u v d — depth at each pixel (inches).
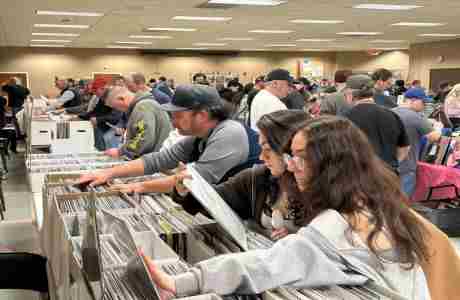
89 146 220.4
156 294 34.0
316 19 395.5
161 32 504.7
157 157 90.3
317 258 39.2
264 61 824.9
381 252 41.3
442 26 450.0
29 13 354.3
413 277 42.7
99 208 65.0
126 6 322.0
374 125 131.3
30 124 211.5
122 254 42.3
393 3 307.3
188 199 64.4
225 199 65.9
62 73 753.0
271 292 38.4
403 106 174.1
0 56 727.7
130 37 562.9
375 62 820.6
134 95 141.9
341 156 42.4
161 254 52.1
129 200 68.6
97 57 764.6
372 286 40.5
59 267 57.1
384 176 43.8
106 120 219.0
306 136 43.8
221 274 38.6
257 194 63.9
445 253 46.3
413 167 164.6
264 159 55.5
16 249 83.1
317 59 842.8
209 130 85.9
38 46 721.6
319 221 41.6
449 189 175.8
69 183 79.3
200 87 85.0
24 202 221.3
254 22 415.8
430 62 662.5
